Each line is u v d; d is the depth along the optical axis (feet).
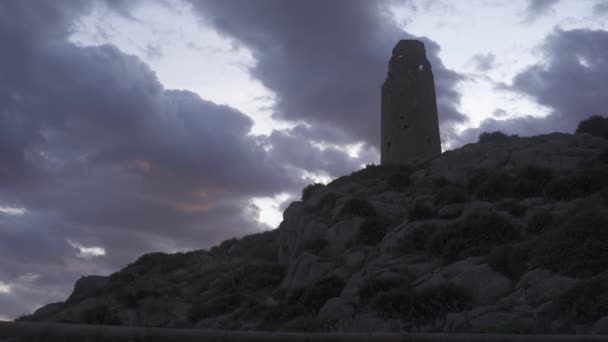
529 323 53.26
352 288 81.46
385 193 126.41
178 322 106.32
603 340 33.30
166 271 162.40
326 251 107.24
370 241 103.60
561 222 76.84
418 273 79.41
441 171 128.88
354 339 31.89
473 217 86.43
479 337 32.99
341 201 124.26
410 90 173.68
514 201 94.53
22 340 28.19
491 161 123.95
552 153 118.62
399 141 169.78
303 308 83.87
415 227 93.97
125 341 28.99
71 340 28.37
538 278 62.80
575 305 51.67
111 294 138.51
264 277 117.39
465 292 66.33
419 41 181.47
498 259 72.13
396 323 64.80
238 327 88.69
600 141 125.39
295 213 134.00
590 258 60.90
